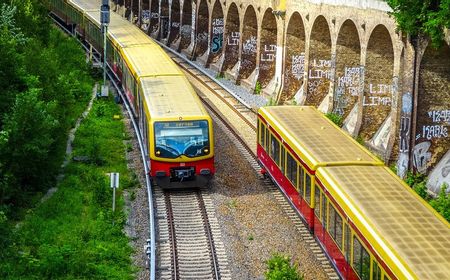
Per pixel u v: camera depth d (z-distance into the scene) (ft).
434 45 106.93
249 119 161.07
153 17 291.17
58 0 270.87
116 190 113.60
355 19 139.23
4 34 127.34
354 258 77.61
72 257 87.97
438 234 71.15
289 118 114.83
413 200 79.66
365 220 74.90
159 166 112.57
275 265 82.48
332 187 85.25
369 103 138.62
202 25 237.66
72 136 143.02
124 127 151.33
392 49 135.44
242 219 104.58
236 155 133.49
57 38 213.05
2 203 103.40
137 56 156.15
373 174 88.12
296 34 177.37
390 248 68.49
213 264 90.38
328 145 99.50
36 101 110.42
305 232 99.86
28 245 93.20
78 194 112.16
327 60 165.78
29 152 108.68
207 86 196.13
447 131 118.93
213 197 112.16
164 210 107.14
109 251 92.07
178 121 113.39
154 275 85.51
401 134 120.88
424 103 117.60
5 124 108.58
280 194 114.32
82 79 190.49
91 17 215.31
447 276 63.00
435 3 108.37
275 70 187.83
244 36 202.28
